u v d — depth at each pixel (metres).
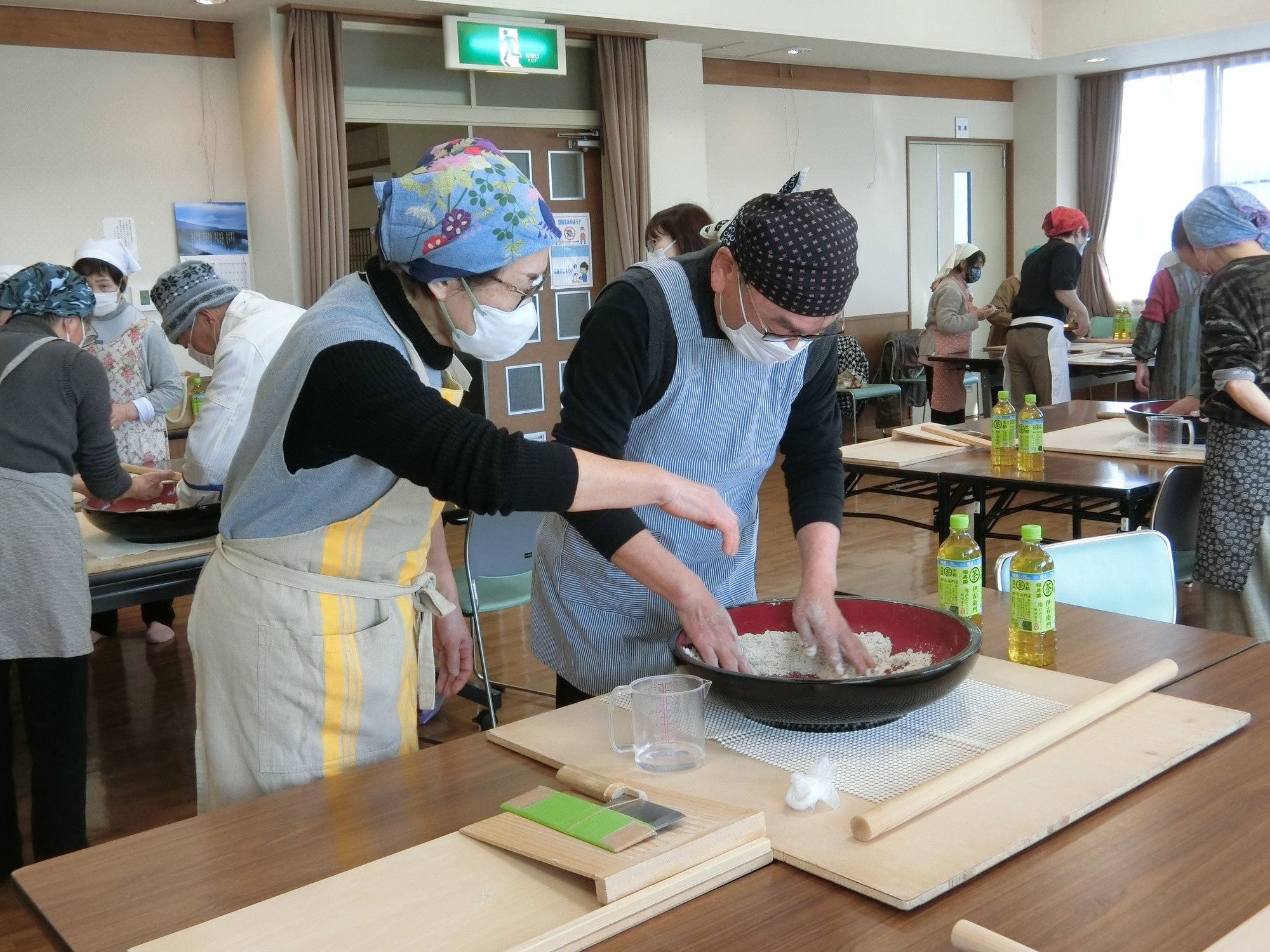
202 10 5.77
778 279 1.39
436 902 0.98
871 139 9.27
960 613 1.82
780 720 1.29
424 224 1.32
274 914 0.97
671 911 0.98
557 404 7.29
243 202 6.23
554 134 7.04
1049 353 6.15
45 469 2.39
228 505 1.52
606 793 1.15
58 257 5.68
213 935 0.94
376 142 7.72
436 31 6.38
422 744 3.37
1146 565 2.18
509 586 3.34
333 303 1.39
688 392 1.58
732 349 1.57
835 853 1.04
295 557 1.49
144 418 4.15
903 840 1.06
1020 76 10.03
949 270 7.43
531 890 0.99
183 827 1.19
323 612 1.50
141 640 4.57
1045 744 1.24
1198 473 3.12
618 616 1.71
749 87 8.45
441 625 1.88
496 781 1.27
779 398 1.68
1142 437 3.64
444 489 1.26
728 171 8.41
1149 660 1.60
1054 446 3.62
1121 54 9.11
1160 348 5.45
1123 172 10.09
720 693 1.31
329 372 1.31
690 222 2.40
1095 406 4.53
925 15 8.20
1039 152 10.23
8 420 2.36
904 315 9.69
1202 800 1.14
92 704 3.88
